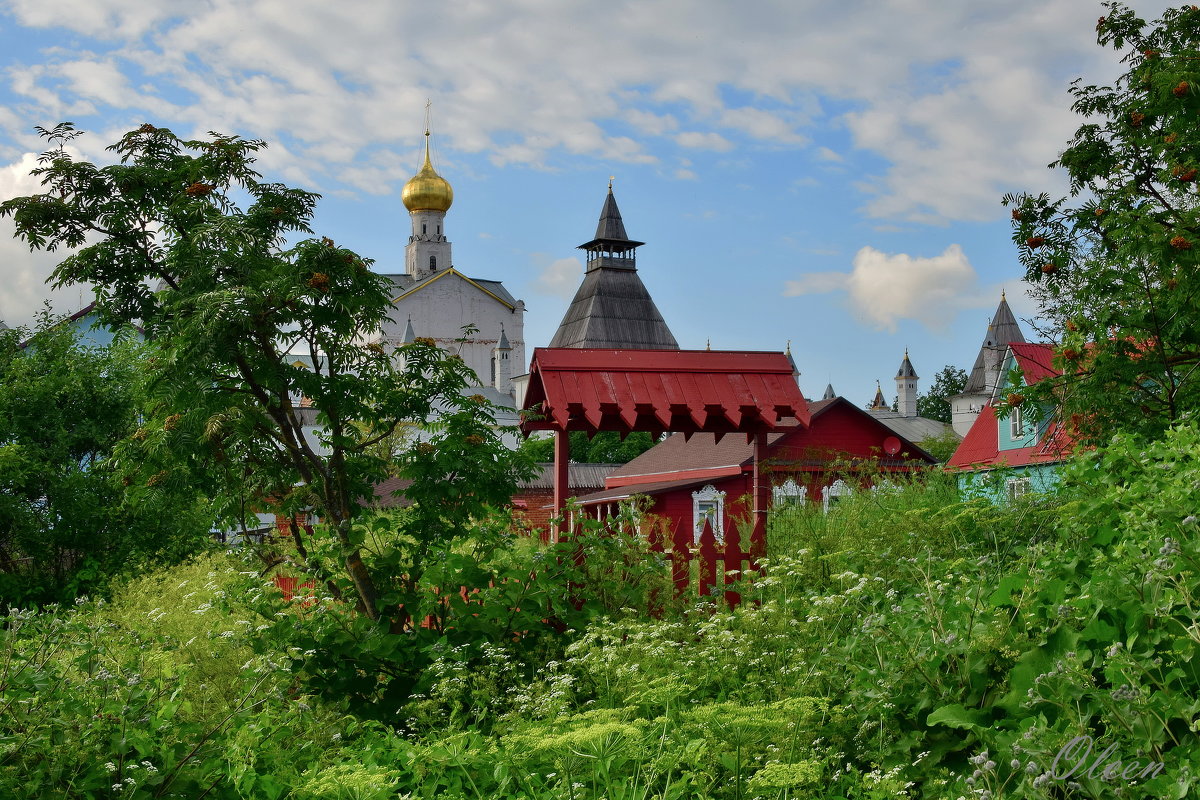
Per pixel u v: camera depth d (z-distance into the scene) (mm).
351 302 6219
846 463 10992
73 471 13875
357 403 6473
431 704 4797
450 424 6438
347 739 5102
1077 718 3410
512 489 6480
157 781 3746
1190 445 5160
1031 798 3045
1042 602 4262
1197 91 8641
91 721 3768
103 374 15172
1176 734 3309
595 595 6289
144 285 7102
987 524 6664
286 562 6566
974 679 3975
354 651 5484
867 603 5418
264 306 6188
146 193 6918
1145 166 9391
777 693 4434
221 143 7020
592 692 5219
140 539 13695
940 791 3719
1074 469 5727
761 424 8586
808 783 3678
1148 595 3711
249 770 4023
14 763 3602
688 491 25484
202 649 6223
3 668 3777
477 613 5945
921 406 121750
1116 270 8039
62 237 6965
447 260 104000
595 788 3840
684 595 6699
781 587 6156
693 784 3891
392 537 6949
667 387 8297
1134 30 9773
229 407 6148
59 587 13445
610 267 106375
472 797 4188
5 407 14172
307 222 7254
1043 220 9484
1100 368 7949
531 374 8500
